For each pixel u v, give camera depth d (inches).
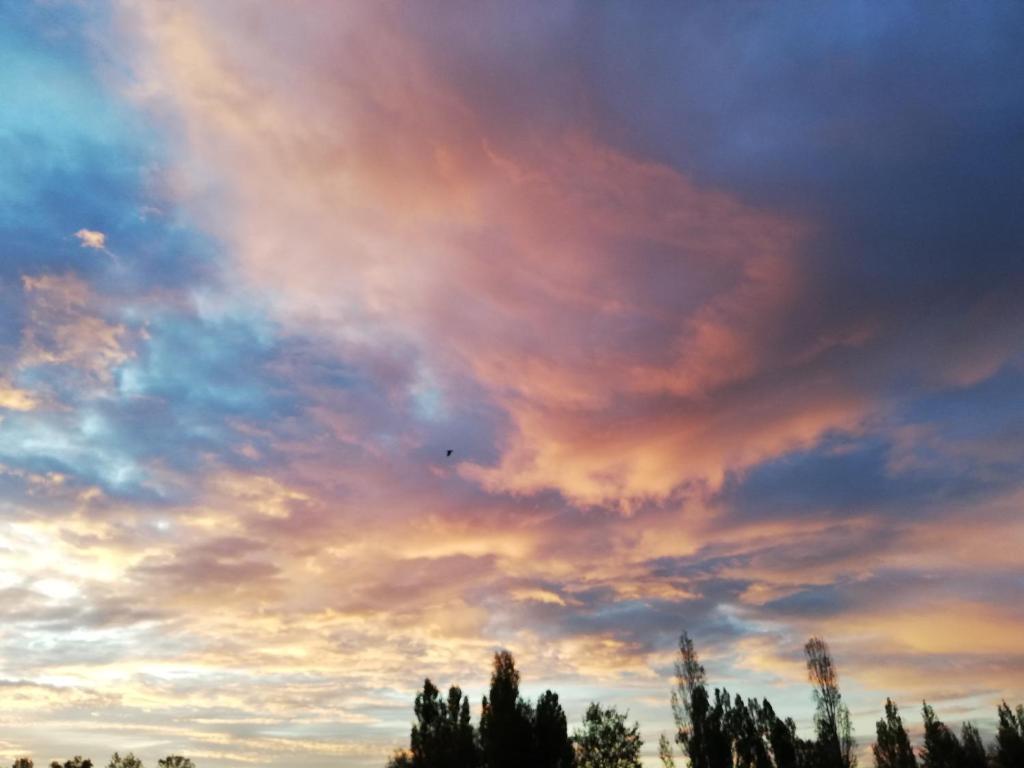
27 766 3885.3
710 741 2345.0
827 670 2596.0
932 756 2630.4
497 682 2046.0
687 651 2541.8
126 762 3954.2
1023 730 2503.7
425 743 2175.2
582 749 2415.1
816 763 2443.4
